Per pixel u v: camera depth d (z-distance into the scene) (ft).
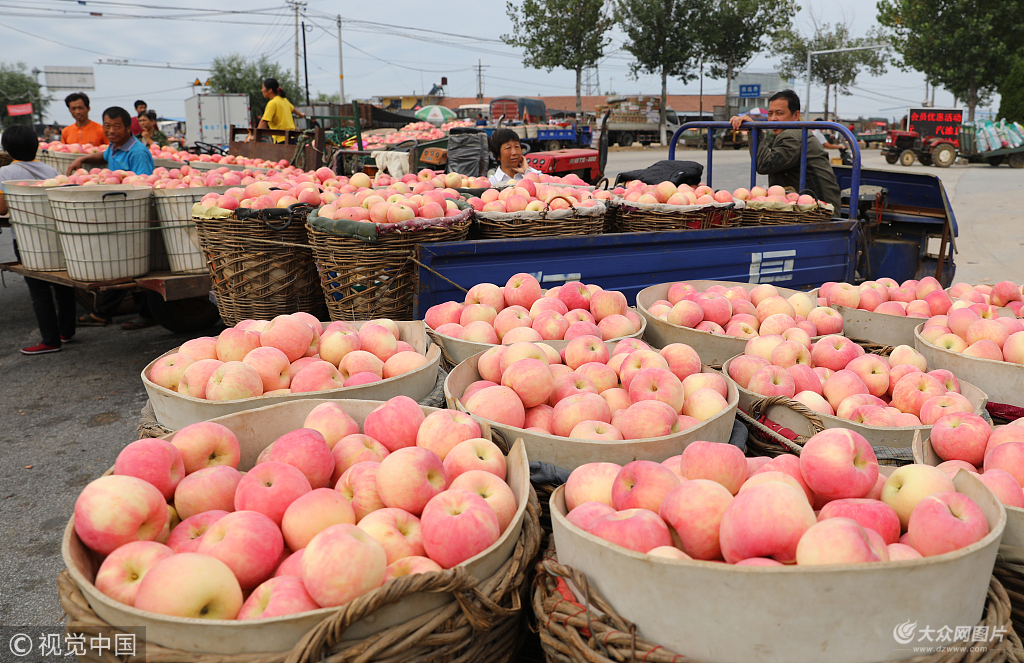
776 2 147.95
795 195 18.56
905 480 5.43
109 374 19.75
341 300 12.93
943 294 11.47
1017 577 5.09
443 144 39.81
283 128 44.11
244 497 5.51
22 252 19.17
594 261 14.29
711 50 147.74
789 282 17.22
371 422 6.84
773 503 4.51
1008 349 9.02
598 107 155.74
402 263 12.41
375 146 45.62
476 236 15.58
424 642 4.47
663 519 5.02
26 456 14.65
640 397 7.23
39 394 18.21
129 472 5.58
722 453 5.43
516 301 11.09
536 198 17.22
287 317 8.85
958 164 102.01
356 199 15.74
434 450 6.42
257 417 7.02
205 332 23.48
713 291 12.09
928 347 9.61
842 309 11.76
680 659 4.24
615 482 5.61
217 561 4.66
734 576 4.04
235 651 4.29
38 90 226.79
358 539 4.76
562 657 4.72
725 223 17.25
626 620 4.50
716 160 97.45
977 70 134.92
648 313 11.02
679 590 4.22
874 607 4.01
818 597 3.97
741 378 8.76
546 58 147.43
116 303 24.45
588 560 4.72
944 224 22.07
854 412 7.79
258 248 14.52
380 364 8.69
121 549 4.93
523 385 7.49
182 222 18.21
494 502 5.54
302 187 17.13
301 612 4.48
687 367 8.29
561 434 7.03
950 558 4.05
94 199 16.70
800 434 7.40
